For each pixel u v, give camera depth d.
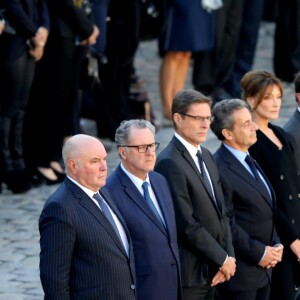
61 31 26.27
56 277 15.41
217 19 31.06
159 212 17.19
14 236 23.69
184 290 17.86
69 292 15.62
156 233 16.92
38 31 25.38
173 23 30.69
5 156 25.94
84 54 27.45
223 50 32.25
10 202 25.80
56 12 26.20
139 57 40.38
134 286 16.06
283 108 32.47
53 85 26.52
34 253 22.80
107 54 29.16
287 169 19.67
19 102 25.75
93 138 15.91
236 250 18.66
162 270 16.86
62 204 15.60
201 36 30.75
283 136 19.92
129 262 16.03
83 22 26.45
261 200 18.83
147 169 16.92
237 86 33.25
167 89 31.14
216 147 28.78
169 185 17.69
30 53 25.48
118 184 17.08
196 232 17.61
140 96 30.70
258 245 18.62
